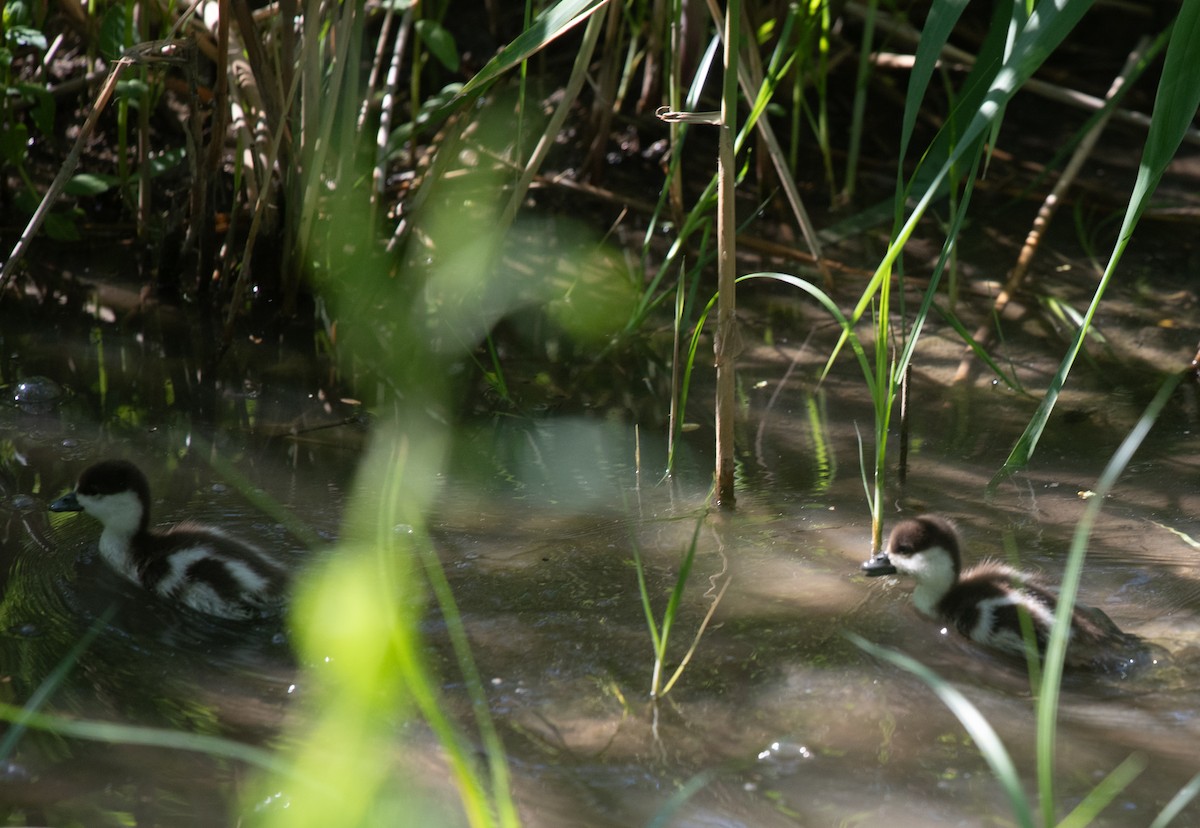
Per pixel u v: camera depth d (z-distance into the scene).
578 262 11.62
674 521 7.94
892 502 8.18
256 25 10.57
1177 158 13.48
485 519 7.91
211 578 6.84
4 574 7.11
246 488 8.16
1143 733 5.89
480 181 12.43
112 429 8.88
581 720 5.98
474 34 13.84
